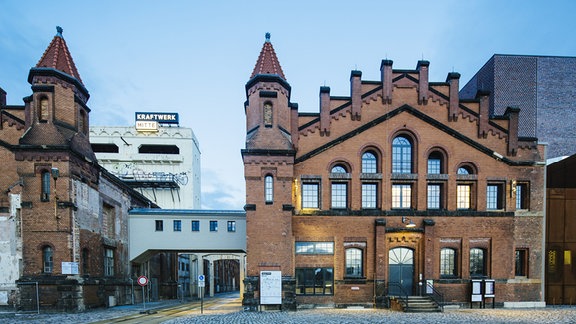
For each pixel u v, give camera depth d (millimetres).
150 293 40375
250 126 25297
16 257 24234
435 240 25672
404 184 26500
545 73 36094
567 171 29109
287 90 25453
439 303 24266
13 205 24531
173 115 64062
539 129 35469
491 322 18234
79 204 24812
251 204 23828
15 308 23875
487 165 26406
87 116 27156
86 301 25109
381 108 26375
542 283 26125
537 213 26562
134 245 34375
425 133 26297
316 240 25203
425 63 26719
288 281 23422
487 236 25969
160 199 60438
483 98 26875
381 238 25062
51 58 24516
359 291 25047
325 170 25688
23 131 25359
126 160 60250
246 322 18344
